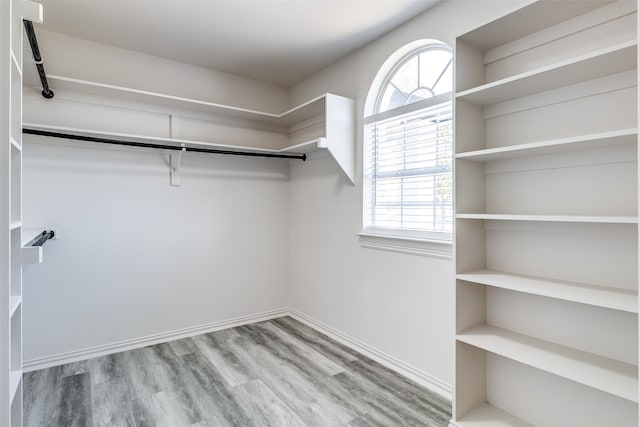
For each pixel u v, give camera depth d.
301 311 3.49
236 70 3.21
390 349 2.49
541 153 1.63
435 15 2.17
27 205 2.44
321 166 3.19
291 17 2.32
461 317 1.79
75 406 2.00
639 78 1.11
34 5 1.39
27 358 2.44
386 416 1.91
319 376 2.35
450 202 2.14
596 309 1.53
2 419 1.17
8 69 1.19
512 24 1.62
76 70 2.61
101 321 2.71
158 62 2.95
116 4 2.17
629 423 1.45
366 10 2.22
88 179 2.65
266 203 3.53
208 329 3.20
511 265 1.82
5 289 1.18
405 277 2.38
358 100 2.76
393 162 2.53
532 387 1.74
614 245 1.48
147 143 2.66
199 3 2.16
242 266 3.39
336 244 3.01
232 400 2.06
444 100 2.16
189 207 3.10
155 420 1.88
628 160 1.41
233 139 3.31
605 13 1.46
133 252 2.84
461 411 1.80
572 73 1.43
